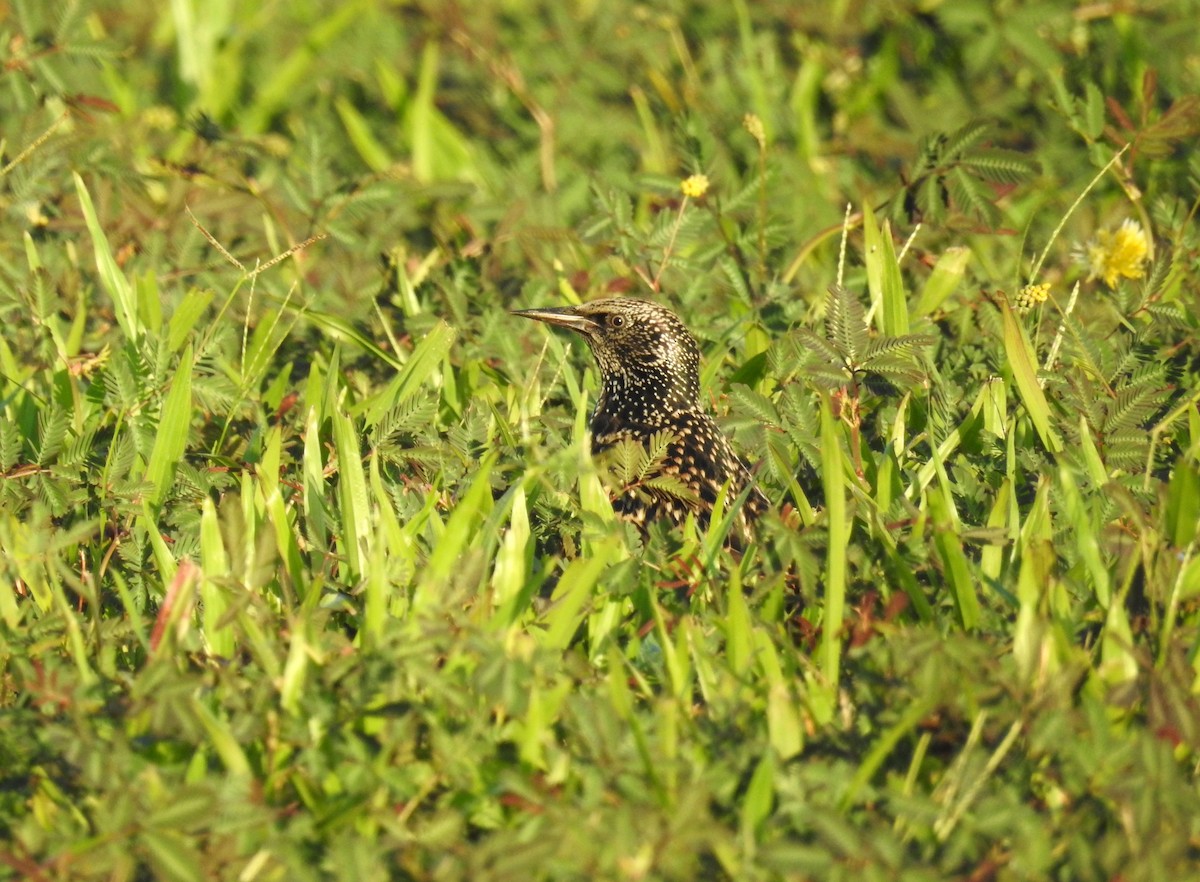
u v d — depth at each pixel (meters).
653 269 13.27
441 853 6.54
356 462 8.87
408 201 14.05
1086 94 14.20
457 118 17.75
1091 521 9.21
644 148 17.00
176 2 17.28
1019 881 6.62
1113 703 7.38
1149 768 6.70
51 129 13.09
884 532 8.52
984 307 12.27
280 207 13.94
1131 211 15.09
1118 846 6.56
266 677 7.39
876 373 10.08
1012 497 9.08
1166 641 7.70
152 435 10.49
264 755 7.29
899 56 17.75
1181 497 8.35
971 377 11.57
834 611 7.90
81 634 8.09
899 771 7.35
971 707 7.28
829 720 7.64
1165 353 11.52
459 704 7.13
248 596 7.82
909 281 13.72
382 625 7.86
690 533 9.15
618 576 8.47
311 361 12.42
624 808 6.47
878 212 13.44
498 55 17.45
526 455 9.57
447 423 11.59
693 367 11.35
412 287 13.38
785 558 8.34
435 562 8.14
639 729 6.90
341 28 17.98
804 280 14.31
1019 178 12.57
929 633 7.36
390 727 7.07
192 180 13.78
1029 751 7.20
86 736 6.96
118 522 9.69
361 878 6.34
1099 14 16.92
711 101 17.06
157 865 6.33
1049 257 15.12
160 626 7.92
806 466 10.40
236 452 10.95
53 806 7.00
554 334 12.63
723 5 17.91
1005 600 8.26
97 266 12.39
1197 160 13.52
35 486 9.77
